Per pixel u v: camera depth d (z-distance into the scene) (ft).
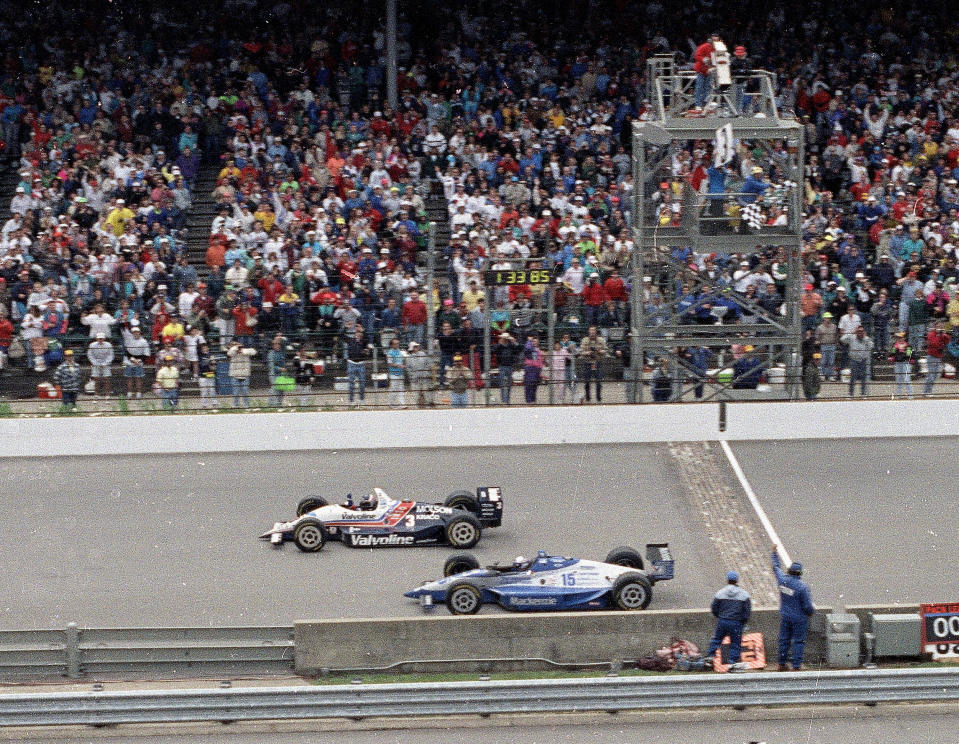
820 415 440.04
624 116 571.28
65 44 588.50
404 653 307.99
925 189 536.01
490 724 290.76
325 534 365.40
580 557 359.25
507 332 449.06
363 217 506.48
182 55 587.68
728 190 445.78
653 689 287.69
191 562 358.64
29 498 399.85
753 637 311.47
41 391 448.24
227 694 284.20
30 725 285.43
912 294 475.72
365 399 456.86
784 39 614.75
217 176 550.36
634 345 441.68
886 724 288.71
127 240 492.13
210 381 443.73
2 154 564.71
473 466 420.36
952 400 442.09
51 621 327.67
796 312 440.86
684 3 623.36
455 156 552.00
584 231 496.64
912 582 344.90
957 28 627.05
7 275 478.18
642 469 417.49
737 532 375.45
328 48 588.09
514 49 596.70
